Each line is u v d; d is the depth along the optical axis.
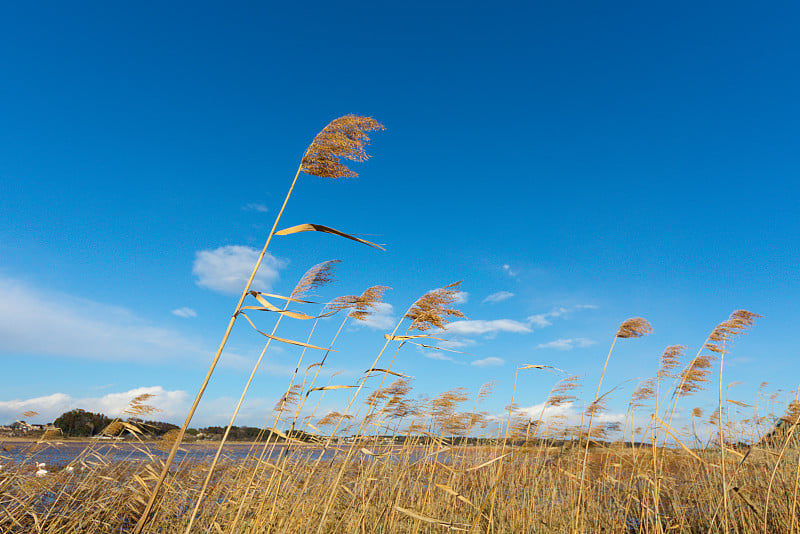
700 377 8.37
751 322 8.07
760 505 8.55
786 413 7.71
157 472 8.63
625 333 8.35
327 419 8.43
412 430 10.15
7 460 9.92
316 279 5.52
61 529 7.58
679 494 10.79
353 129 4.24
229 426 4.75
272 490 7.40
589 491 10.41
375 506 8.69
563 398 9.65
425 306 6.45
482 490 9.84
